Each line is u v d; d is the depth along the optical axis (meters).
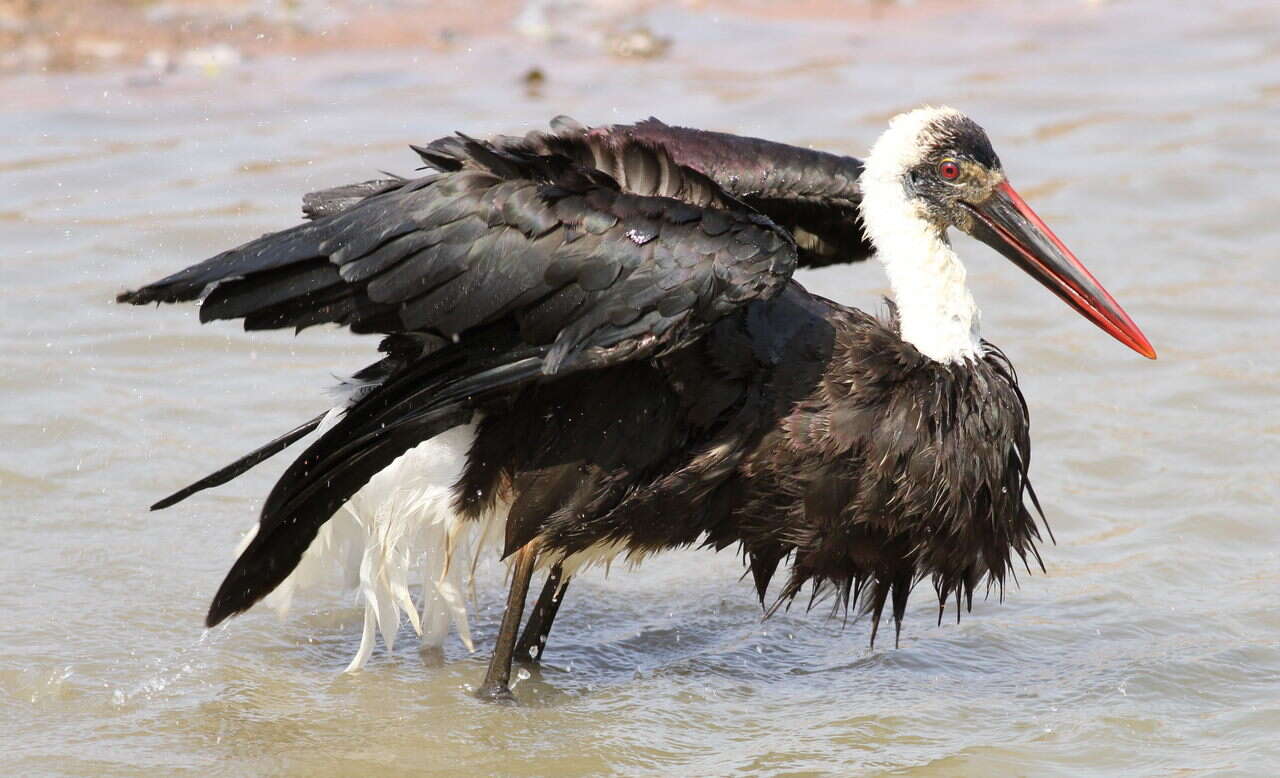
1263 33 26.47
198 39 23.88
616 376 10.34
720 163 11.29
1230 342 16.53
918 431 10.64
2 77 22.16
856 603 11.90
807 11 27.58
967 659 11.57
